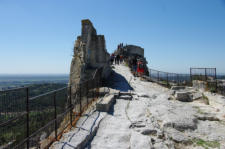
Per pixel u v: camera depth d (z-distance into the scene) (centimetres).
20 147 396
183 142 612
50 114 525
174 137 630
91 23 1541
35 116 462
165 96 1198
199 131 704
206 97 1142
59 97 601
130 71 2308
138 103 1010
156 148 555
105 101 903
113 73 1958
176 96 1171
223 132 705
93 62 1525
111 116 803
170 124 716
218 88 1280
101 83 1447
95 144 569
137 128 682
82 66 1375
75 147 490
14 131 378
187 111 906
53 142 525
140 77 1983
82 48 1417
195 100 1147
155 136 636
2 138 350
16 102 371
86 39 1451
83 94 1107
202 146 596
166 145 581
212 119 829
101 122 730
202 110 941
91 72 1368
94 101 1000
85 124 681
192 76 1544
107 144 572
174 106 982
